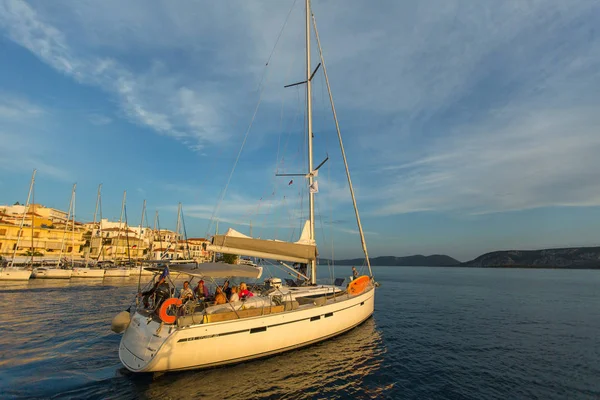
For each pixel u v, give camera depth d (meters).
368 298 14.73
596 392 8.47
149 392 7.44
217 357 8.43
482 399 7.98
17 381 8.04
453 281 60.16
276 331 9.60
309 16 16.02
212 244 10.15
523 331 15.92
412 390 8.41
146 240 74.12
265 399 7.47
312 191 14.76
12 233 53.44
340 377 8.97
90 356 10.08
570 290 40.78
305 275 14.10
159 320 8.27
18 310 18.38
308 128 15.41
